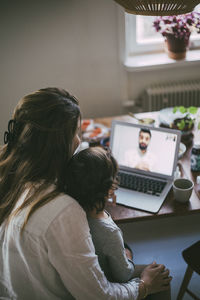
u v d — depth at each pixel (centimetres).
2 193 105
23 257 100
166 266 209
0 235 107
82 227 99
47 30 264
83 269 98
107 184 109
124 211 153
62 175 104
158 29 220
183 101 296
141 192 163
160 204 154
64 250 96
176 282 199
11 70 277
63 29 265
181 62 280
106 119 233
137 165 176
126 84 294
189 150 194
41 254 97
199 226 238
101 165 107
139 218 149
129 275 121
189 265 159
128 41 291
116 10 261
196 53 294
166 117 212
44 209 97
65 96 102
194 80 298
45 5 255
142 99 301
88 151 109
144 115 232
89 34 270
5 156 104
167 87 289
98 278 102
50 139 97
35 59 275
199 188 163
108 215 123
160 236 231
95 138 202
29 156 98
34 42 268
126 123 177
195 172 175
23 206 99
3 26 259
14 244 101
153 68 280
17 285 106
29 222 97
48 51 273
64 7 257
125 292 113
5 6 252
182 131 198
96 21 265
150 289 125
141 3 141
